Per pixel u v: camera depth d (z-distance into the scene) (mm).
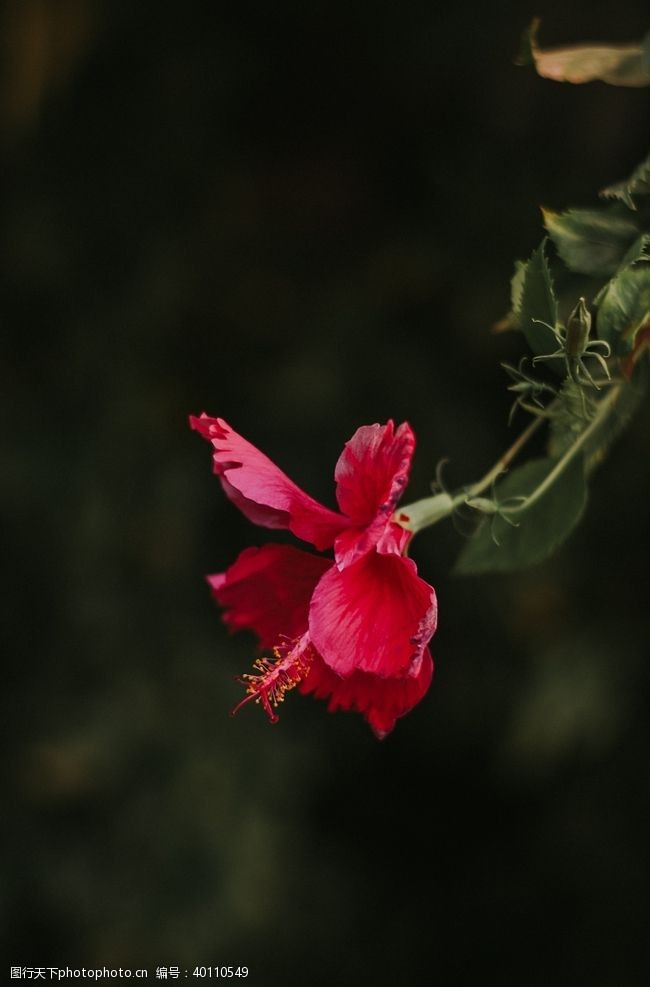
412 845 2836
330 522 1114
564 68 1147
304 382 2627
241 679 1124
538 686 2396
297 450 2592
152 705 2496
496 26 2770
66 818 2494
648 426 2395
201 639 2547
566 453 1122
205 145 2873
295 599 1129
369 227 2883
